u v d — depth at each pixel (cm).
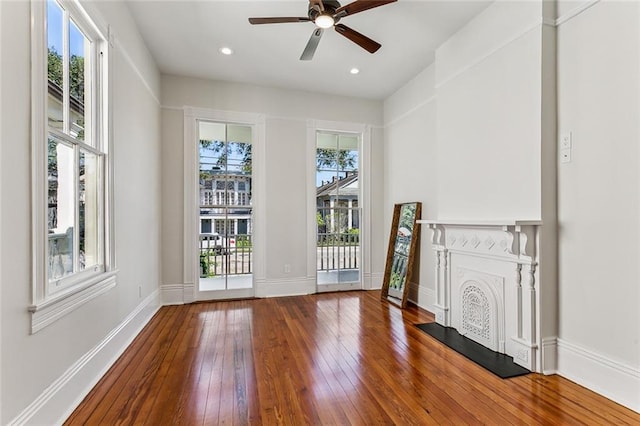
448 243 321
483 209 282
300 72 405
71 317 184
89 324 205
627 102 191
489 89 275
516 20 249
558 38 231
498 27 266
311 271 466
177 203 412
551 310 232
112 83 241
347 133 491
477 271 285
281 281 452
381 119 497
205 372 228
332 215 487
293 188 459
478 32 287
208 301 421
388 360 248
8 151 137
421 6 275
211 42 335
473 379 220
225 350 266
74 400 185
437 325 329
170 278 409
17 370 140
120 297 260
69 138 194
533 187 236
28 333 147
